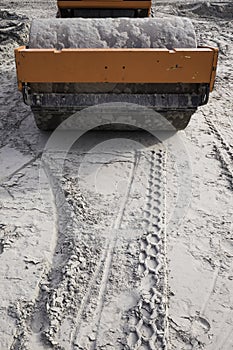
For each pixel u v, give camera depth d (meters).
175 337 2.47
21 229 3.25
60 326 2.51
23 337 2.44
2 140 4.55
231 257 3.04
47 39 3.95
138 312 2.59
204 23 10.66
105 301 2.67
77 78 3.87
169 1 13.12
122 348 2.39
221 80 6.61
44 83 3.96
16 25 8.65
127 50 3.72
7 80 6.36
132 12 5.27
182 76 3.87
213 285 2.80
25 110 5.30
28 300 2.66
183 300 2.69
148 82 3.91
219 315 2.60
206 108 5.52
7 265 2.92
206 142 4.57
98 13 5.29
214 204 3.58
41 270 2.89
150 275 2.86
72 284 2.77
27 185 3.77
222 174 4.00
